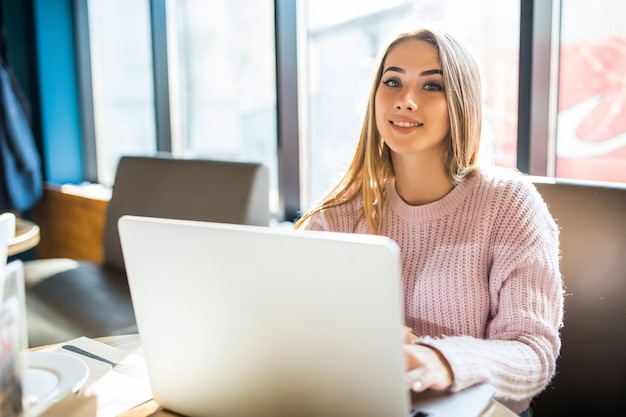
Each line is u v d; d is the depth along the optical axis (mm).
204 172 2363
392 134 1321
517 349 1042
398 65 1330
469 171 1344
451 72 1311
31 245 2160
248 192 2211
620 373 1250
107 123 4047
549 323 1151
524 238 1242
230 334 815
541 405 1352
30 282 2436
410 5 2305
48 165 4008
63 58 4004
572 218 1334
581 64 1890
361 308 704
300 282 732
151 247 836
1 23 3820
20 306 718
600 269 1281
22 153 3645
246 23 2979
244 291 778
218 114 3246
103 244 2678
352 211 1473
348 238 699
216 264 786
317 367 762
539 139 1950
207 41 3229
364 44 2488
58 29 3963
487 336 1276
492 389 909
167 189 2453
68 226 3730
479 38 2129
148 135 3742
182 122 3512
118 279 2467
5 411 685
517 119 1977
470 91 1332
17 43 3926
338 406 767
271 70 2881
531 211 1271
